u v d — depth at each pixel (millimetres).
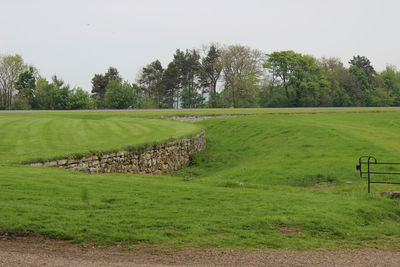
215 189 11727
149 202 9594
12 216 7535
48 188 9844
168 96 90188
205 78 83188
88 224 7578
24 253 6074
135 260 6195
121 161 16578
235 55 68812
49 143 17562
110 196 9797
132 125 27359
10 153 14773
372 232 8742
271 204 10273
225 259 6512
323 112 44688
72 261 5863
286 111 46875
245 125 35312
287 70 75938
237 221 8570
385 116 37812
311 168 17828
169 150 20719
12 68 72188
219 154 26203
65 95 71812
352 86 86688
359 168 12641
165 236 7418
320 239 8000
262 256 6773
